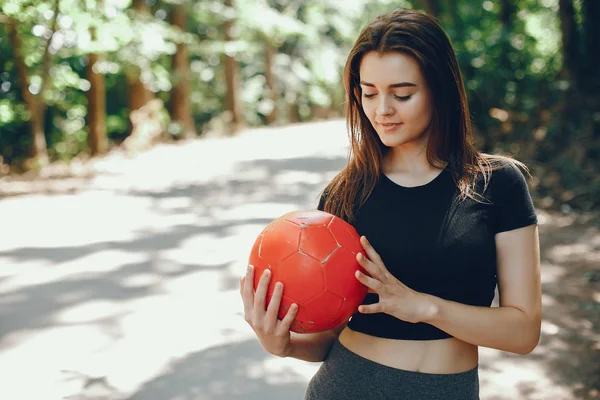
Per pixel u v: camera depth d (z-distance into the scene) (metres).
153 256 6.72
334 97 37.03
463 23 13.69
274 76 30.72
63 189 11.41
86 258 6.69
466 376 1.55
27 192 11.16
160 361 4.19
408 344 1.54
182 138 22.31
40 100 14.05
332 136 20.89
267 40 28.05
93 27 14.08
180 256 6.70
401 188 1.59
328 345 1.77
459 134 1.58
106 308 5.18
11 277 6.05
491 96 11.07
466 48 11.92
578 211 7.69
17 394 3.78
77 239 7.55
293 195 10.20
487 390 3.65
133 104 18.98
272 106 30.62
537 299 1.53
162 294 5.50
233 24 25.02
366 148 1.64
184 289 5.62
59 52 14.84
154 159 15.88
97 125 16.73
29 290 5.66
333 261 1.43
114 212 9.18
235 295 5.45
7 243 7.39
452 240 1.52
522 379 3.77
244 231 7.82
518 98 11.46
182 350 4.35
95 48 14.31
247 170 13.11
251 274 1.49
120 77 21.27
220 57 26.28
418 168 1.61
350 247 1.46
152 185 11.61
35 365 4.16
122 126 20.36
